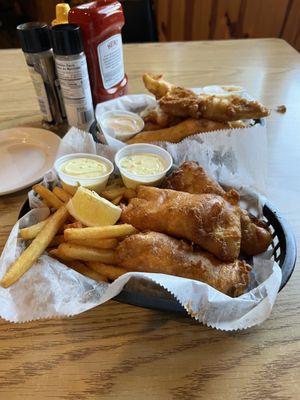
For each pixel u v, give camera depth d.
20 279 0.22
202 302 0.20
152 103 0.42
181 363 0.20
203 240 0.24
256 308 0.21
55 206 0.28
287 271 0.22
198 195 0.26
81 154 0.32
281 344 0.21
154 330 0.22
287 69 0.56
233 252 0.24
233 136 0.31
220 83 0.52
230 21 0.95
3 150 0.38
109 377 0.19
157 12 1.09
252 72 0.55
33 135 0.39
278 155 0.37
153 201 0.26
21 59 0.59
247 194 0.30
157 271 0.23
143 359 0.20
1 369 0.20
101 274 0.24
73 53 0.35
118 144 0.33
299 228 0.29
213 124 0.35
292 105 0.46
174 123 0.38
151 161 0.32
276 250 0.26
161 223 0.25
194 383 0.19
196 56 0.60
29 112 0.45
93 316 0.22
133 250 0.23
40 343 0.21
